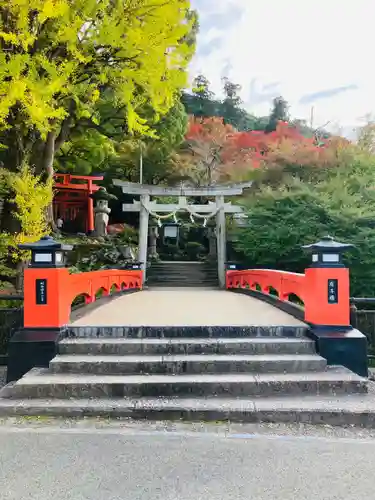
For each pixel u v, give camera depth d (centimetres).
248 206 1365
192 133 2514
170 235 2261
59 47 772
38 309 473
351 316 529
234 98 4144
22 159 1000
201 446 301
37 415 360
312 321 494
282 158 1584
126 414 359
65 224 2280
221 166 2291
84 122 1426
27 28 657
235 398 385
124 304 780
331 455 288
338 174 1218
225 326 492
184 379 401
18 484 246
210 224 1922
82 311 623
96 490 240
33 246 471
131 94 802
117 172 2461
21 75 646
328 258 491
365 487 245
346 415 352
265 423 351
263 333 491
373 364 607
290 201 1176
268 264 1156
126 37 726
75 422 349
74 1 686
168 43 736
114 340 472
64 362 425
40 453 287
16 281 883
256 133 2603
